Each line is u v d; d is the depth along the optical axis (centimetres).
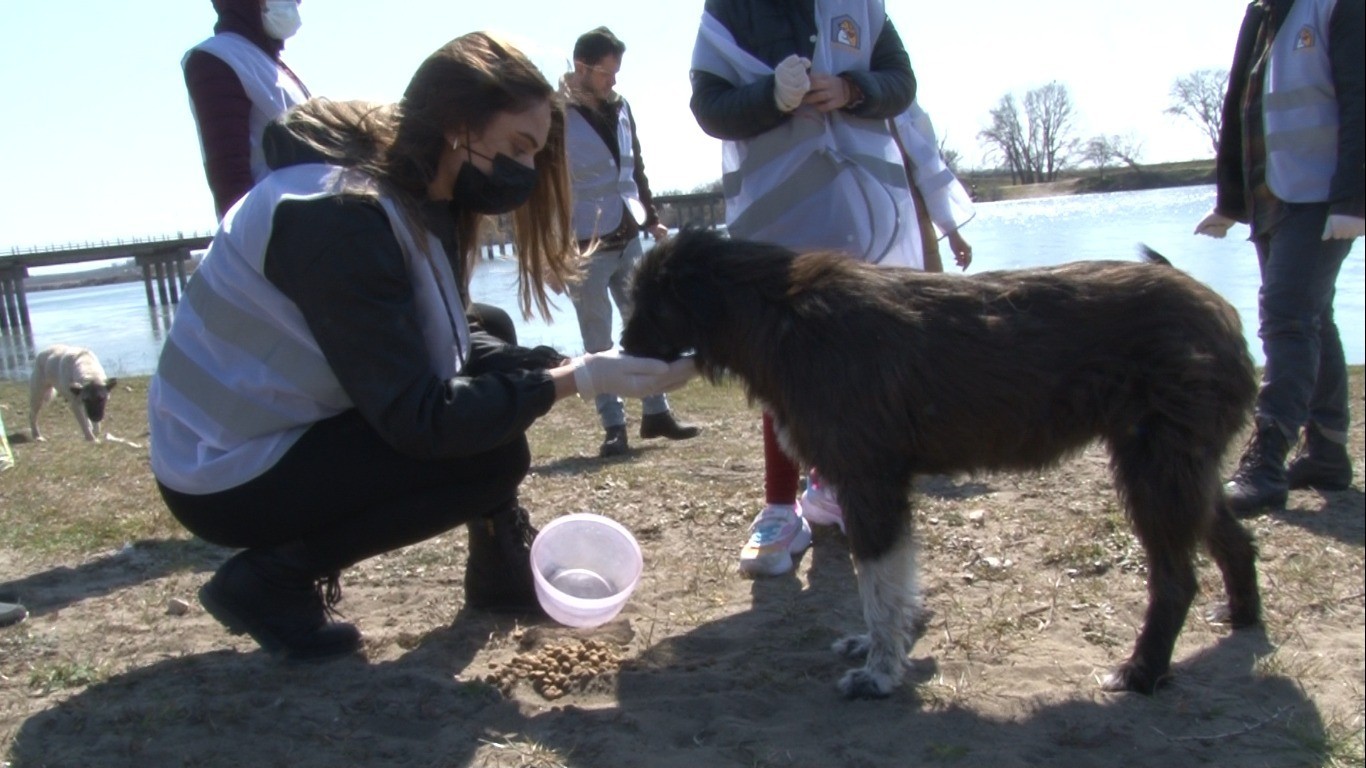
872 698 315
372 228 296
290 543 334
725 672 336
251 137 405
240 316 309
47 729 302
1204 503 311
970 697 315
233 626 340
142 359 1812
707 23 416
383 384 297
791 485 431
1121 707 306
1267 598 381
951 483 530
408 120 308
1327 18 439
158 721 303
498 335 402
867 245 408
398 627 380
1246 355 319
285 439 316
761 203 414
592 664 338
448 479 335
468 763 280
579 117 649
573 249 370
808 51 407
